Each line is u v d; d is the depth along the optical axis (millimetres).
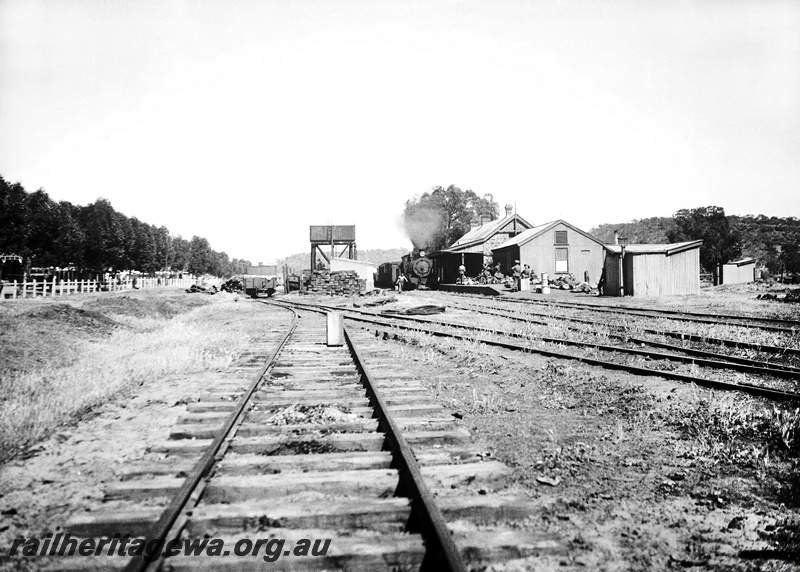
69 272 49406
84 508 4156
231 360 11500
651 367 9547
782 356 10492
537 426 6418
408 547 3311
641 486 4652
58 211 45094
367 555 3234
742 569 3391
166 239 83312
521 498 4125
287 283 62719
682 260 32812
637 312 21141
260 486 4230
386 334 15297
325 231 68312
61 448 5684
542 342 13008
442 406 7129
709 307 23203
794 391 7387
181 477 4660
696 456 5328
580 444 5688
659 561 3455
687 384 8078
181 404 7566
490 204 96375
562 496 4395
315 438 5504
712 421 6215
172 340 14898
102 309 21875
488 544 3377
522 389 8406
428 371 10086
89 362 11094
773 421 6004
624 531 3844
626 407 7055
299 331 17484
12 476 4883
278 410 6922
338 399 7449
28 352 11445
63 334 14406
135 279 60438
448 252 51906
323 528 3697
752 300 27125
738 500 4398
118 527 3703
